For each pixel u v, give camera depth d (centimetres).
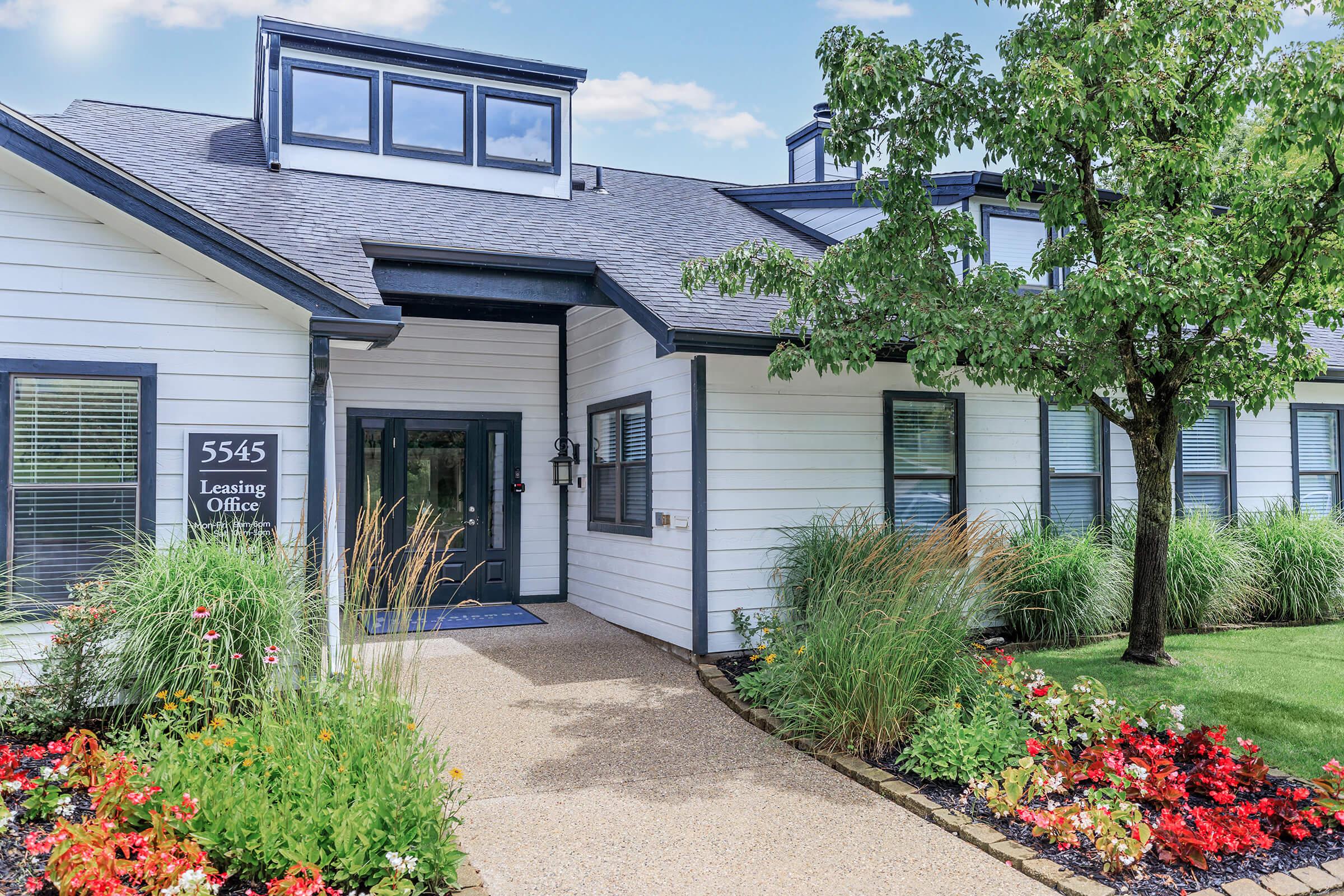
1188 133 640
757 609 760
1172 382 675
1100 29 568
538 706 615
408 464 988
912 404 850
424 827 336
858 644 520
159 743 421
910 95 636
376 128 979
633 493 880
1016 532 855
